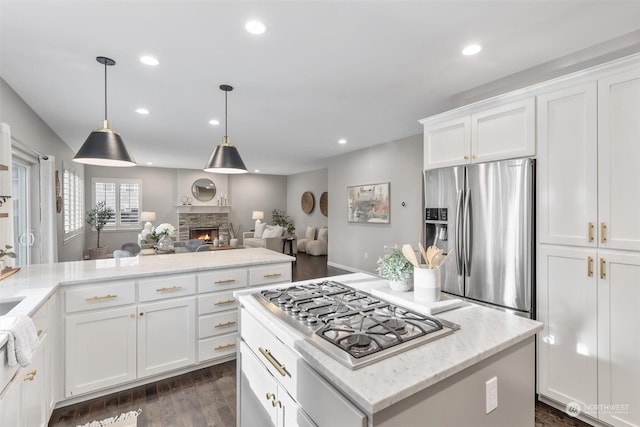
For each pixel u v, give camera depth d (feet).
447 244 8.98
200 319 8.45
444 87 10.03
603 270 6.22
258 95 10.62
